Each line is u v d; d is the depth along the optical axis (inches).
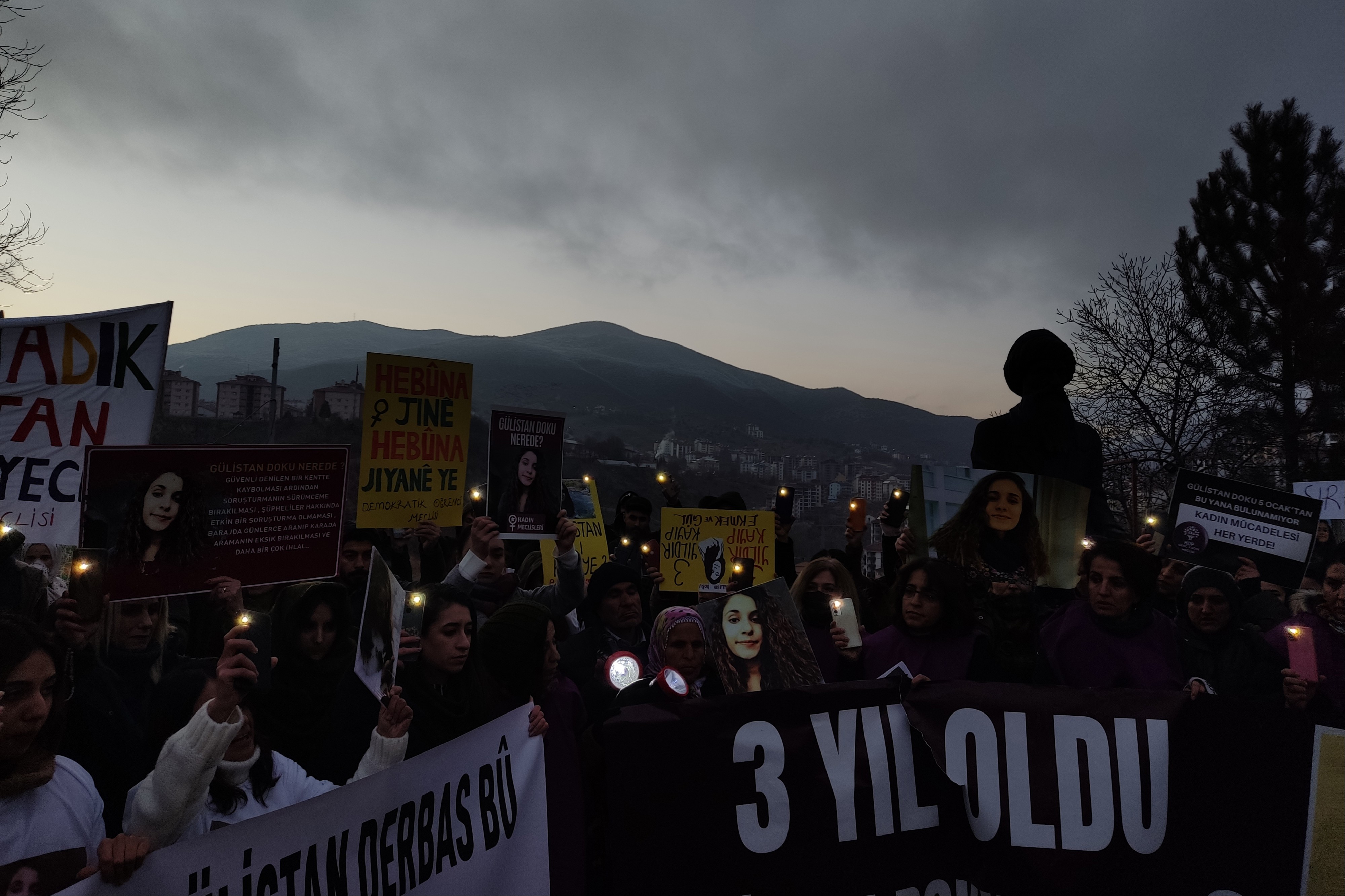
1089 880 177.3
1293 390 906.1
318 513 157.2
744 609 185.8
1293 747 184.2
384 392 205.6
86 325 199.5
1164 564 248.4
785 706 174.2
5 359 193.2
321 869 128.4
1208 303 930.7
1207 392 957.8
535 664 168.1
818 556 289.0
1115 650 202.4
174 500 143.3
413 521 209.8
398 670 161.8
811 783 172.7
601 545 314.5
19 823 112.8
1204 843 180.2
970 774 179.0
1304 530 238.7
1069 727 182.1
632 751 164.7
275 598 190.2
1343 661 213.6
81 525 136.3
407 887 139.3
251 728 135.0
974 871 178.2
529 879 157.9
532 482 224.5
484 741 154.8
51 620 149.9
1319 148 898.1
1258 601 251.4
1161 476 979.3
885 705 180.4
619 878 161.3
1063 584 225.8
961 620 193.9
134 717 147.9
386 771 138.2
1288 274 881.5
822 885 169.8
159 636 155.9
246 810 134.7
